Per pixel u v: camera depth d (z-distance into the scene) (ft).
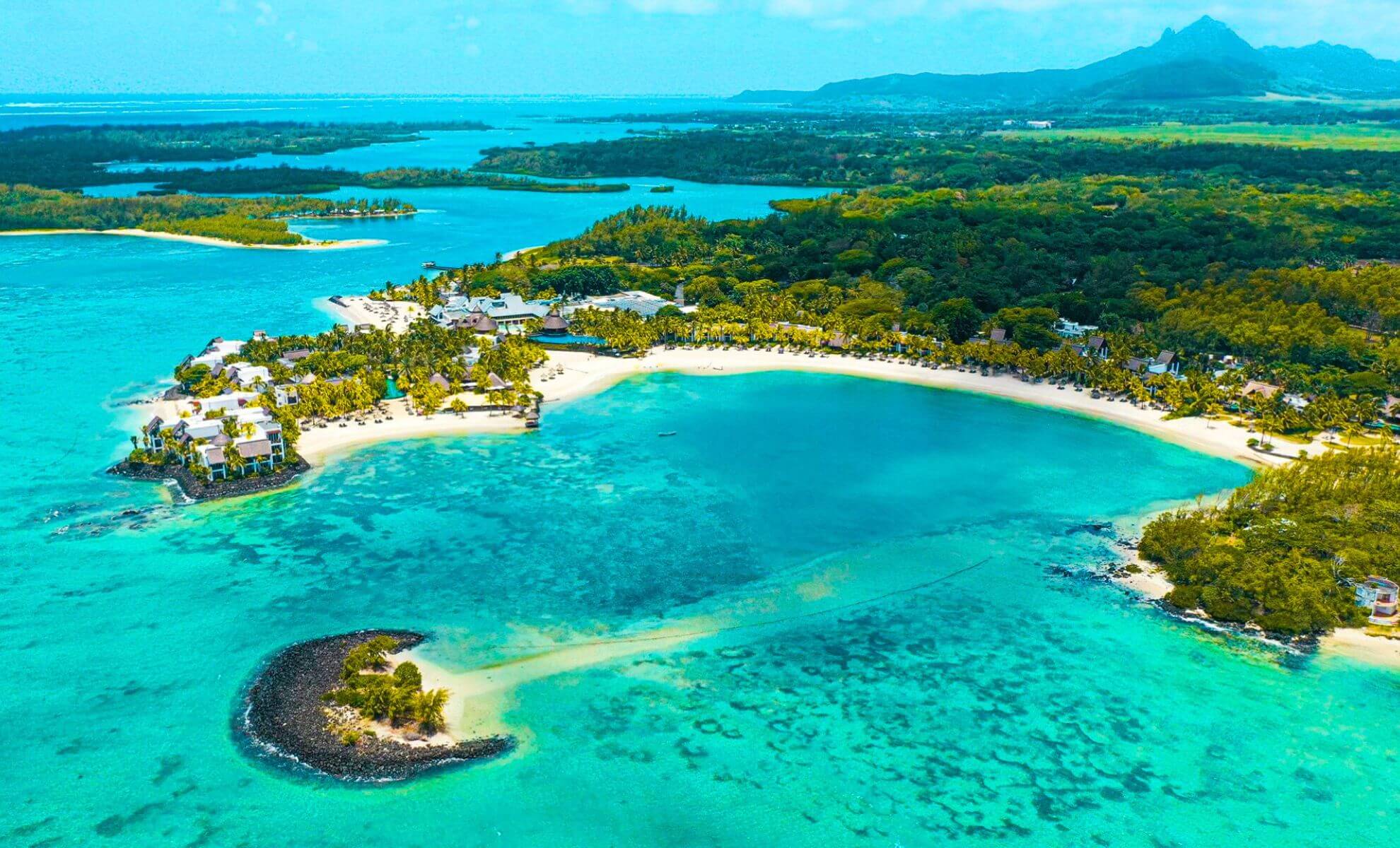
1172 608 419.54
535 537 477.36
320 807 295.28
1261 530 456.86
